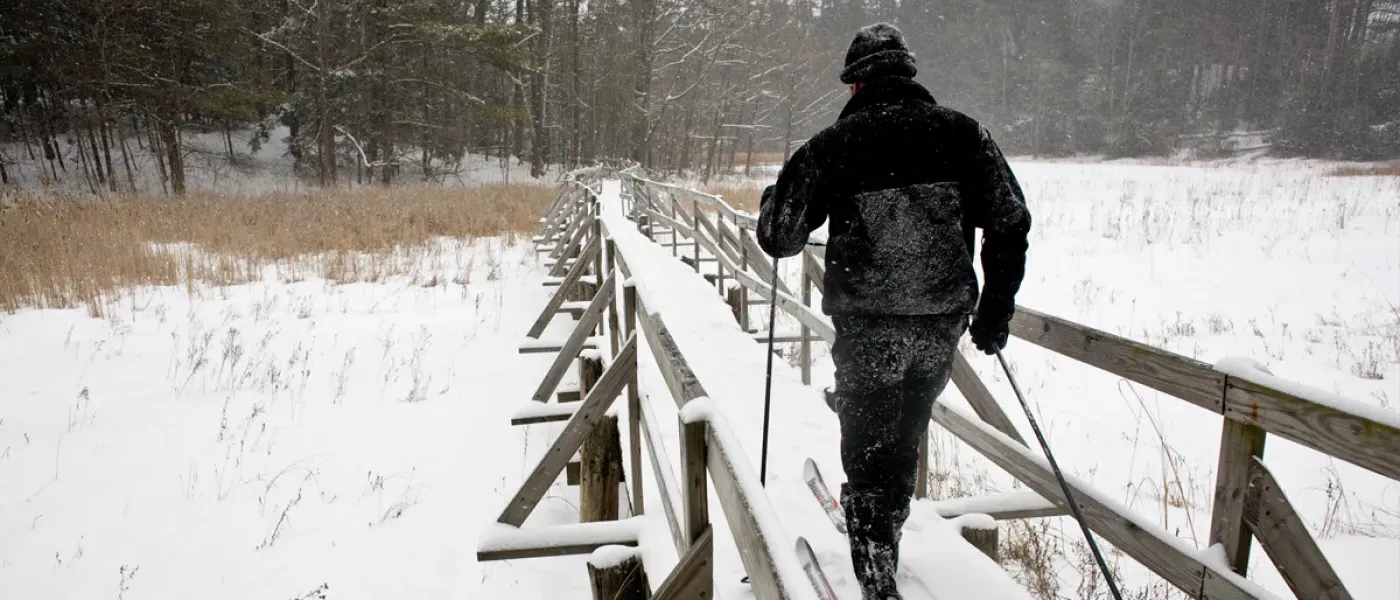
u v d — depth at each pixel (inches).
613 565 114.0
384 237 581.3
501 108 1389.0
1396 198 767.1
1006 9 2544.3
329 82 1177.4
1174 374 91.7
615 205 733.3
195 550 162.7
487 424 232.2
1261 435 82.3
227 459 206.7
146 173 1200.2
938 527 123.3
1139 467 208.8
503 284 456.1
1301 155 1907.0
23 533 169.3
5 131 1232.8
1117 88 2379.4
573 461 187.3
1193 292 425.1
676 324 295.6
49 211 557.3
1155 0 2484.0
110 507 181.5
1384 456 64.2
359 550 162.1
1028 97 2464.3
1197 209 740.7
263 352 306.2
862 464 88.7
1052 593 146.7
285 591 148.1
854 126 88.0
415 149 1555.1
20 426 229.3
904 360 87.0
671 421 202.4
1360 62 2226.9
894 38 92.1
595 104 1776.6
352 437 222.4
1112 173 1358.3
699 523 84.0
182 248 537.6
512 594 145.7
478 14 1531.7
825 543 119.9
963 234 87.7
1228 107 2348.7
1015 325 126.7
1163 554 92.1
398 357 302.0
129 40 1030.4
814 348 333.4
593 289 328.8
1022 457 115.3
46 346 309.3
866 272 87.0
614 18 1737.2
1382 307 375.2
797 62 1934.1
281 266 494.9
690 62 1804.9
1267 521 81.0
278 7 1311.5
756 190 1190.3
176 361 292.0
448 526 171.8
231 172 1268.5
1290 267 473.7
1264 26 2378.2
